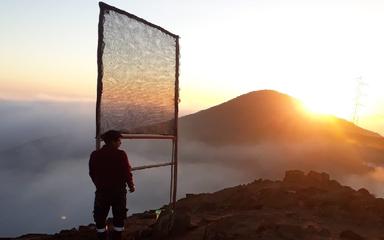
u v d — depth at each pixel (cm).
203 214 1395
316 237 906
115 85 842
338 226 1144
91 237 1016
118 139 785
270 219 1133
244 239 869
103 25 792
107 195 765
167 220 1009
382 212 1328
